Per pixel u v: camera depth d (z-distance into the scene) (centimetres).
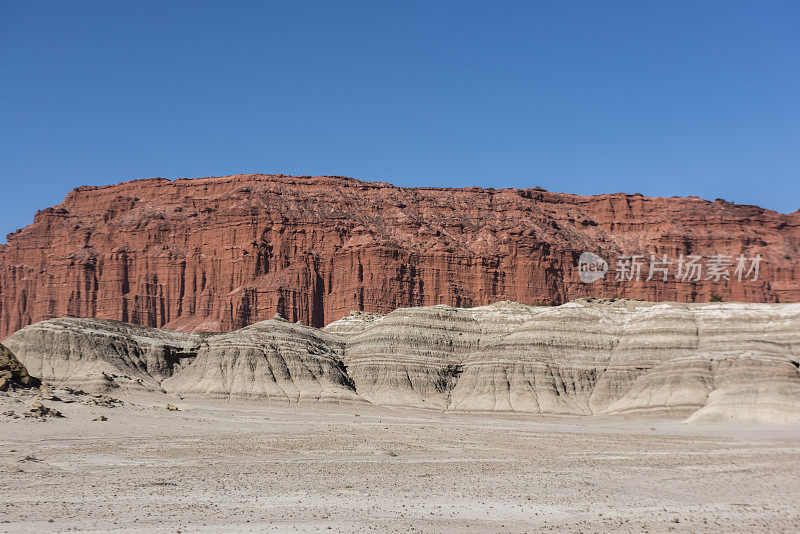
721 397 13388
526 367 15650
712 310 16150
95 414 10969
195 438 9769
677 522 5231
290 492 6112
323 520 5109
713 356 14650
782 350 14550
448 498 5984
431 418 13762
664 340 15700
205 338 17388
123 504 5484
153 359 16338
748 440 10762
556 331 16375
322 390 15325
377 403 15300
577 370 15625
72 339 15650
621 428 12525
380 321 17838
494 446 9875
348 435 10631
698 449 9744
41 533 4584
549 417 14388
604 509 5669
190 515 5169
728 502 5997
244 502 5672
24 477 6512
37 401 10969
